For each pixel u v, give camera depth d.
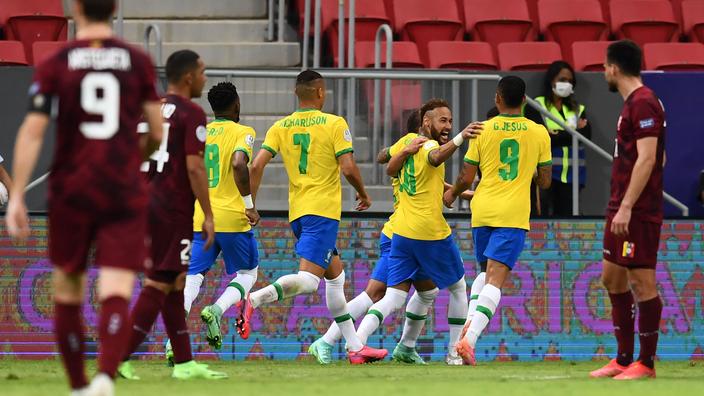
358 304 32.38
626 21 52.44
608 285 24.84
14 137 37.81
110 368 15.75
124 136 15.88
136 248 15.81
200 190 22.19
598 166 39.53
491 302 29.36
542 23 52.97
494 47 51.16
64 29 49.31
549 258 34.81
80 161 15.66
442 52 48.88
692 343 34.88
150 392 19.31
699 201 39.91
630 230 23.66
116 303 15.85
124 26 49.66
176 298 23.31
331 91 36.97
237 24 50.09
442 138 31.81
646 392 20.31
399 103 37.12
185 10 50.44
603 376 25.02
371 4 51.56
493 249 29.56
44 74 15.71
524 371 27.88
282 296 29.67
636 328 34.09
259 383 21.83
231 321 34.00
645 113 23.09
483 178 30.02
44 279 33.88
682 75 39.88
